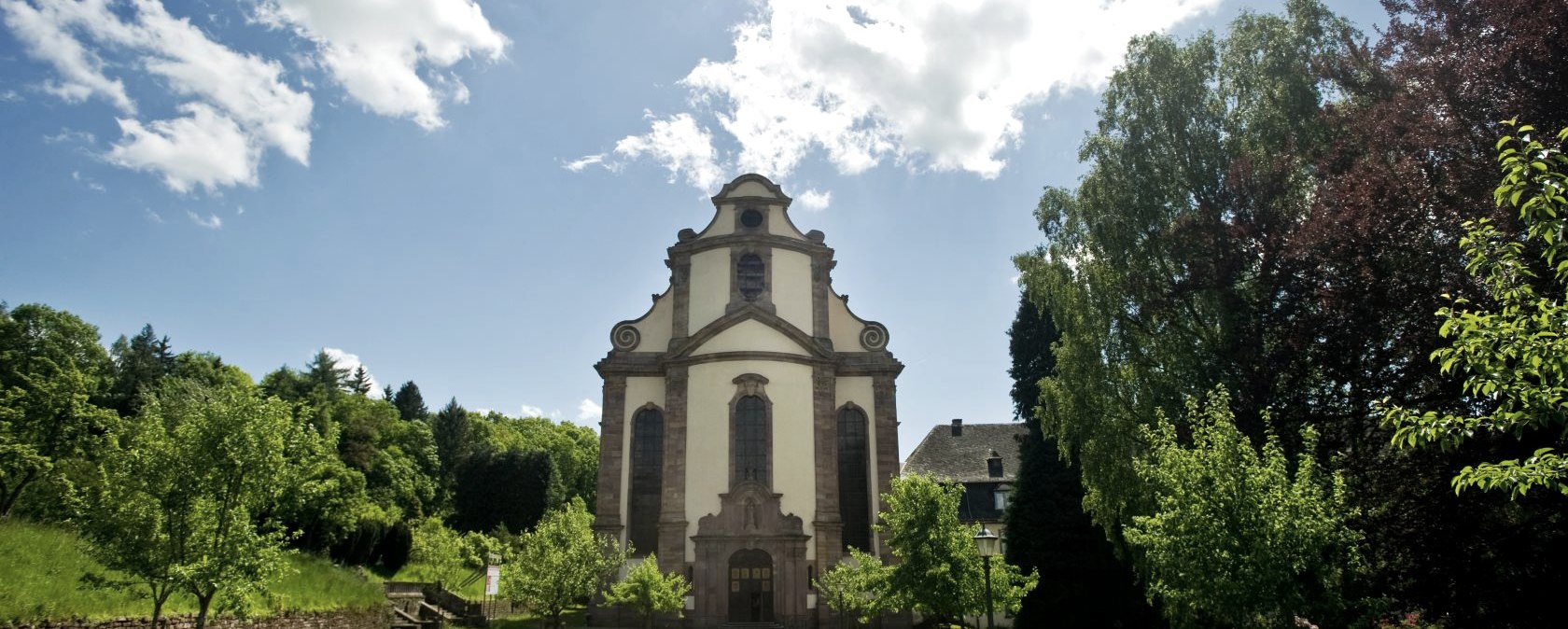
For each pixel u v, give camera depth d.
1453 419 10.90
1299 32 29.56
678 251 48.12
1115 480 26.75
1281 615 16.06
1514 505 18.66
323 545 50.31
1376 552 21.05
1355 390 21.89
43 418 43.38
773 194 49.38
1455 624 19.59
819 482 43.22
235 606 18.80
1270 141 28.61
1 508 36.38
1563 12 18.06
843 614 39.66
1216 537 16.50
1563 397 9.96
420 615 38.34
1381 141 22.02
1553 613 17.84
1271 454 17.25
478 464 87.38
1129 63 32.34
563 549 38.09
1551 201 9.43
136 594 18.92
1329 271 22.45
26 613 17.25
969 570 28.84
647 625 37.50
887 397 46.38
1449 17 21.84
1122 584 35.59
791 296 47.22
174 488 18.88
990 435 58.44
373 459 73.50
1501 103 19.22
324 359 96.88
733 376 44.34
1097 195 30.95
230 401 20.34
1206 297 26.67
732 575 41.62
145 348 73.12
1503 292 10.66
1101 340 29.25
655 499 44.59
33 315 47.59
